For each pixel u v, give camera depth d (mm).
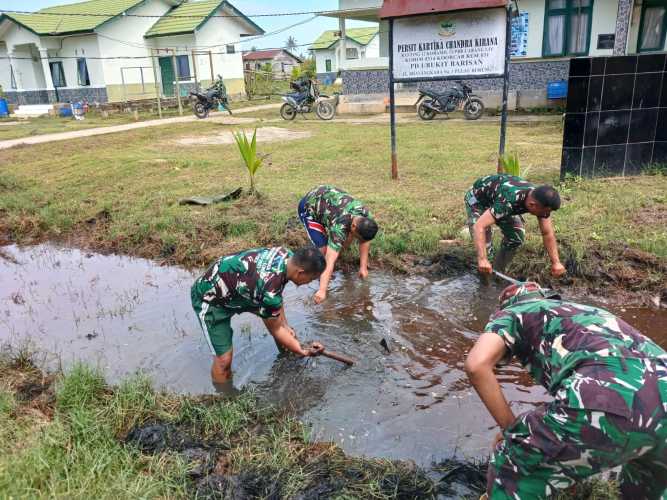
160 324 5066
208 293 3730
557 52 17219
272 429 3424
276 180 9484
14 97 29359
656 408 1896
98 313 5367
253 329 4906
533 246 5715
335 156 11602
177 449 3268
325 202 4805
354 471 3070
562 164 8133
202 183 9516
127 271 6492
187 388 4027
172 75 28109
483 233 4711
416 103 17672
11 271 6711
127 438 3375
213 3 27641
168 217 7547
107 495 2707
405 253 6129
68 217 8125
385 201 7695
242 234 6969
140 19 26953
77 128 19234
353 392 3936
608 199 7047
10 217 8328
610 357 1980
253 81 34625
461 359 4301
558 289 5273
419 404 3762
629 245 5641
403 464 3154
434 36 7934
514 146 11570
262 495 2906
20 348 4625
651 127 8070
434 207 7352
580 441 1966
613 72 7699
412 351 4445
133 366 4336
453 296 5328
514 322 2273
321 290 4570
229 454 3230
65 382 3838
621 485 2461
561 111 17250
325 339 4672
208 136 16016
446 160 10469
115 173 10555
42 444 3104
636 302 4984
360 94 20672
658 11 16266
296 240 6633
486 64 7691
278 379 4125
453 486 2990
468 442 3357
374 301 5332
